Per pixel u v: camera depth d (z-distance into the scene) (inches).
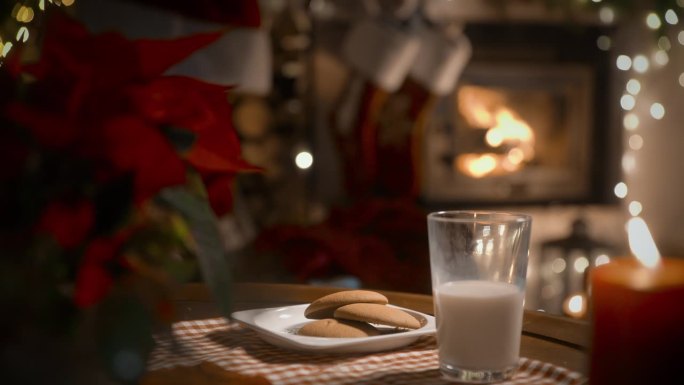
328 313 42.9
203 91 36.4
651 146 181.0
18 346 30.1
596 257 165.6
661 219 181.5
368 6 122.4
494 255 38.7
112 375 30.6
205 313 46.7
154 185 31.5
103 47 33.7
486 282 38.7
